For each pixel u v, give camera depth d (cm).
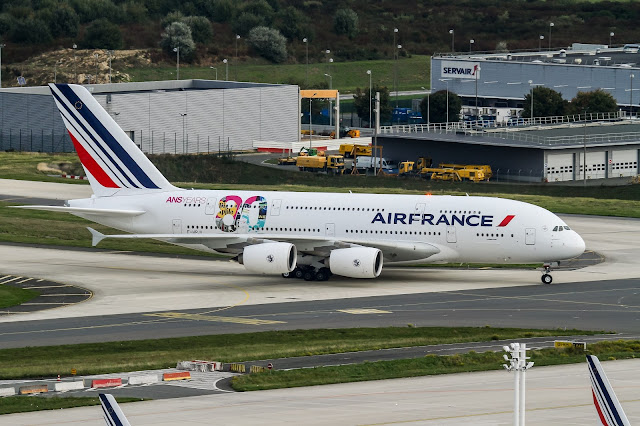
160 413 15675
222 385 17900
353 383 18000
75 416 15562
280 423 14925
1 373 18975
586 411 15688
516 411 12731
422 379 18338
